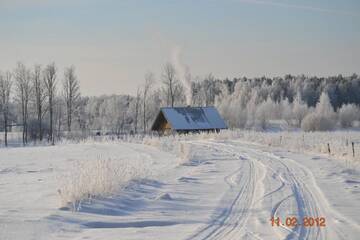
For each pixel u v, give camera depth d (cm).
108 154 3884
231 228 1033
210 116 7444
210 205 1355
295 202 1353
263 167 2458
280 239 907
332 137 4678
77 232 998
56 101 8406
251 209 1269
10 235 951
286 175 2056
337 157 2873
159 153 3875
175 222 1121
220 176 2123
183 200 1450
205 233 982
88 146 5034
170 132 7256
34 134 7719
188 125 7100
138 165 2283
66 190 1334
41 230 999
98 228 1053
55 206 1295
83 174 1492
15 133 8812
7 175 2398
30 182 1973
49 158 3625
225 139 5794
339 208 1246
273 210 1233
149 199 1460
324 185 1709
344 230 985
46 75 7781
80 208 1245
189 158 3027
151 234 973
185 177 2062
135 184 1742
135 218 1162
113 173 1639
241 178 2017
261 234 959
